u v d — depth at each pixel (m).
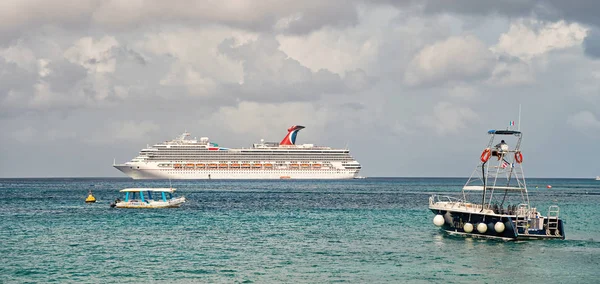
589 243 57.94
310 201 132.00
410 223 78.50
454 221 63.59
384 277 43.25
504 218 57.66
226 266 47.03
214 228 71.81
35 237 62.97
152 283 41.41
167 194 165.75
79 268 46.19
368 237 63.31
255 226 74.38
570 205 124.81
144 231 68.50
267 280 42.31
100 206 112.06
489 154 59.81
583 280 42.38
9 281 42.00
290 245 57.50
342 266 47.09
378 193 180.88
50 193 176.50
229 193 173.38
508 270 45.47
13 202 126.38
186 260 49.50
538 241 58.62
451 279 42.69
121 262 48.53
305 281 42.00
